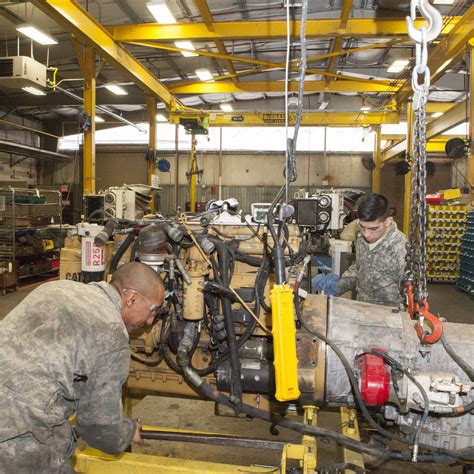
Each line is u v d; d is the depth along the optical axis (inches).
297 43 286.0
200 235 74.9
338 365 71.6
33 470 50.0
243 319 75.9
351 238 208.7
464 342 69.1
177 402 134.3
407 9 243.6
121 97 442.0
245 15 278.5
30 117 577.6
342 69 368.5
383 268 99.7
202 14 234.8
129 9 263.1
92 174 257.9
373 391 63.4
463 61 324.2
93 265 83.3
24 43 322.0
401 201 608.4
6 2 231.8
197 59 369.1
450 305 281.4
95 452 70.9
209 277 78.5
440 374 62.9
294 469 70.9
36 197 353.4
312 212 109.8
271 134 615.8
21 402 47.9
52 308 51.3
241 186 617.9
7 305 261.6
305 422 72.8
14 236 305.1
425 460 66.3
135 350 84.4
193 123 391.5
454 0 228.5
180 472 67.2
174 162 621.6
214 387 80.0
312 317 75.7
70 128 589.9
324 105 459.5
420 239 63.1
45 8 203.0
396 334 71.4
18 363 48.6
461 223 357.4
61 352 49.1
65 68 382.0
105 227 80.9
